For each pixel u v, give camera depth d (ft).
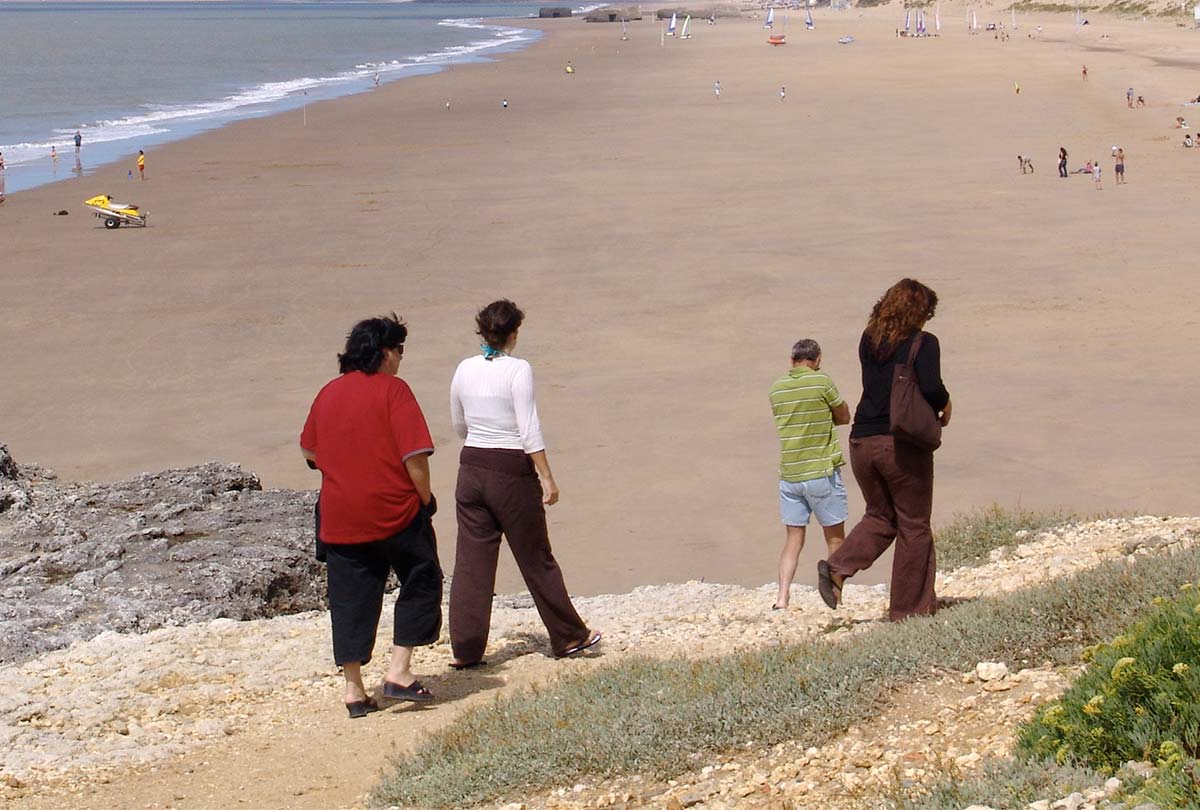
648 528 78.02
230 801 25.54
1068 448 89.97
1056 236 170.40
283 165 260.42
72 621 38.75
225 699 32.24
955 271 151.64
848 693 24.63
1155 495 79.66
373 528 29.81
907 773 21.07
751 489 84.43
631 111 359.05
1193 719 18.48
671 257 164.04
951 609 30.58
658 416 101.14
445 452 93.97
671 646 35.65
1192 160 237.45
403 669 31.01
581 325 131.23
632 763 23.97
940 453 89.97
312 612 43.42
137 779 26.99
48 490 52.11
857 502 81.61
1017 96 370.94
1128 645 20.54
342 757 27.81
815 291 143.74
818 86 424.87
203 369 118.93
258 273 160.66
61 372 119.03
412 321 134.41
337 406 29.68
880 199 204.54
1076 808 17.10
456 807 24.07
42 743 28.94
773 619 38.11
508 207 205.26
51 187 235.40
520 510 33.12
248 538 47.24
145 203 216.33
